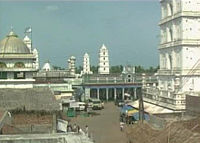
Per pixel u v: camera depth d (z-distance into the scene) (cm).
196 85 8038
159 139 4075
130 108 8225
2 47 8431
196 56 8069
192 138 3619
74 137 3847
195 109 5778
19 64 8356
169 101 7206
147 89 8794
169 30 8819
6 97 5850
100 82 13662
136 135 4719
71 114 9106
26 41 13012
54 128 4797
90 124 7744
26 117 5000
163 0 9062
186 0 7988
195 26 8050
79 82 13488
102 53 16138
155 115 5709
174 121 4575
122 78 13888
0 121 4109
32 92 6188
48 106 5500
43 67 17525
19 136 3791
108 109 10875
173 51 8506
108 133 6519
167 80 8744
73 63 14450
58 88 10294
